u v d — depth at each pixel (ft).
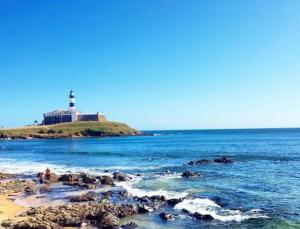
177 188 138.21
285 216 95.35
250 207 105.60
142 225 90.89
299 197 117.39
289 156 265.13
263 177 162.20
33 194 137.49
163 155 302.25
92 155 322.55
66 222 92.22
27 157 319.88
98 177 166.71
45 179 172.65
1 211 105.29
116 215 98.78
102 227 89.10
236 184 144.66
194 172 174.50
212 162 229.04
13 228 86.22
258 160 239.09
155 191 132.98
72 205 110.22
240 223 90.48
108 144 501.15
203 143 477.77
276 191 128.06
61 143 552.41
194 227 88.43
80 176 173.99
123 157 294.46
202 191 130.52
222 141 520.01
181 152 330.13
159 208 107.45
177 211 103.45
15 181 169.07
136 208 103.71
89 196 124.88
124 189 140.56
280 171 182.09
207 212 100.63
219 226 88.53
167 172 189.16
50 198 129.18
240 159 246.88
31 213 101.09
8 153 369.91
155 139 642.63
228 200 114.73
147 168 213.25
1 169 229.04
